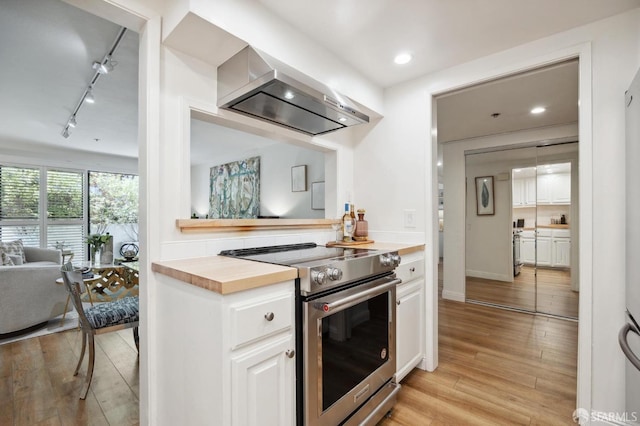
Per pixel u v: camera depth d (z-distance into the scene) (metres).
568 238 3.46
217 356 0.99
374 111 2.30
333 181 2.46
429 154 2.18
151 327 1.35
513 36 1.75
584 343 1.57
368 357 1.53
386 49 1.89
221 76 1.60
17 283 2.74
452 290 4.14
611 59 1.55
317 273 1.21
